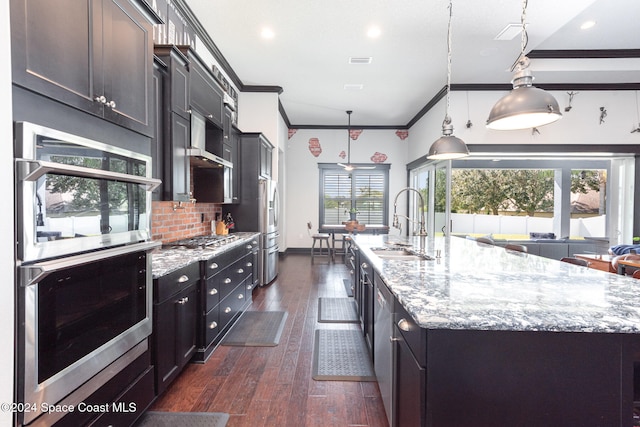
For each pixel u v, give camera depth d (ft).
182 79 8.19
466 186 21.99
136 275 5.05
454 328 3.31
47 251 3.39
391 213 25.76
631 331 3.22
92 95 4.21
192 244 9.39
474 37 11.64
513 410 3.41
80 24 4.00
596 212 20.74
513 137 15.98
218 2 9.84
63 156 3.63
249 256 12.51
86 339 3.99
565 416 3.38
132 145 5.21
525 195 21.71
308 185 25.80
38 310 3.27
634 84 15.20
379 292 6.24
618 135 15.51
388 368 5.31
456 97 16.29
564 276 5.39
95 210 4.12
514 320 3.33
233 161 14.29
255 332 9.89
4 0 3.02
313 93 17.94
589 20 10.98
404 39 11.86
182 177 8.23
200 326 7.98
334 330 10.11
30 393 3.19
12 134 3.09
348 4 9.83
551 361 3.39
